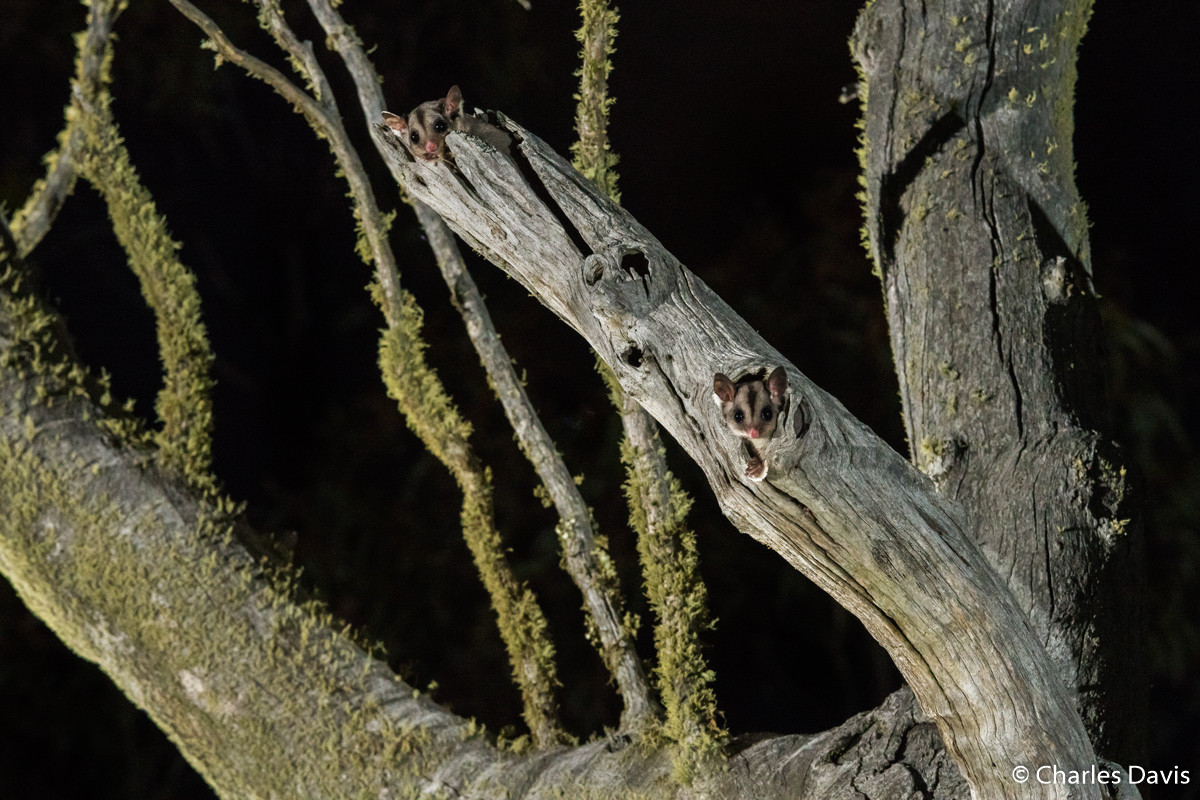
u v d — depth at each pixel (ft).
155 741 25.79
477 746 12.09
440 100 11.12
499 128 11.12
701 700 11.77
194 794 25.41
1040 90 12.64
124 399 27.12
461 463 12.46
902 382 12.35
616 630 12.10
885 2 13.04
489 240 11.04
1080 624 11.44
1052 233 12.44
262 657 12.10
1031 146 12.56
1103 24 29.66
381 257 12.49
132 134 28.66
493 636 26.00
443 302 28.45
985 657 10.71
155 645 12.14
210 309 29.76
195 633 12.10
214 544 12.22
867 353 27.12
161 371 27.86
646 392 10.78
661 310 10.78
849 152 30.17
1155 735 24.70
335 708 12.07
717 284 28.60
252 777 12.08
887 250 12.62
